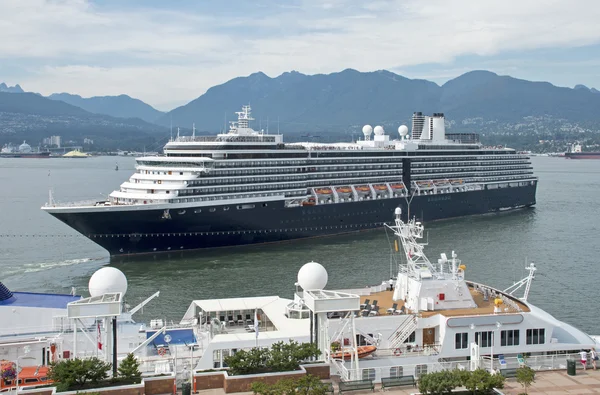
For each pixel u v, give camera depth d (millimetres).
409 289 60000
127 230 130375
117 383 46438
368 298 63031
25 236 155125
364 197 174500
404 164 183875
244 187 144750
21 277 110375
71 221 127625
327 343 52188
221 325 59594
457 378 46031
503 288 97125
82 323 53406
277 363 48875
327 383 48719
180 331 58125
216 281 106750
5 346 52562
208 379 48281
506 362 55750
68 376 45188
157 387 47000
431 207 189000
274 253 134625
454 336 55469
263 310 61531
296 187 155375
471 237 151125
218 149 142625
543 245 137375
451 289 58688
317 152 161875
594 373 53656
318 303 50812
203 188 138000
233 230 142500
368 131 192750
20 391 44812
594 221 179625
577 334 61375
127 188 138875
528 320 56625
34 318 56500
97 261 126062
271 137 154125
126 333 57719
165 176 138000
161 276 111188
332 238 157250
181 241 136625
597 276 105500
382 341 55719
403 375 54156
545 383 51250
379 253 133375
